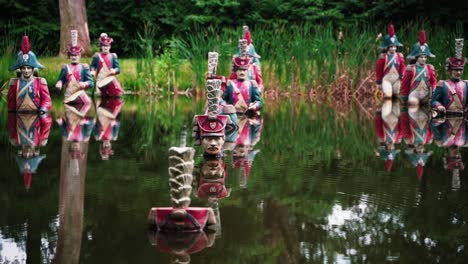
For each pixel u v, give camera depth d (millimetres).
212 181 6430
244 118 12695
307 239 4348
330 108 15000
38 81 12992
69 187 6039
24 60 12781
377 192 5863
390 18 25359
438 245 4184
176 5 26234
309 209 5164
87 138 9656
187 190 4629
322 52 18359
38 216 4941
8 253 4031
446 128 11055
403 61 16828
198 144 8977
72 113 13203
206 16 25406
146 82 19125
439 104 13164
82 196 5629
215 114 8125
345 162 7652
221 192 5883
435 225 4691
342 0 26234
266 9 25984
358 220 4879
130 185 6152
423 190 5957
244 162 7672
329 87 18203
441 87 13219
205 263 3834
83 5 22484
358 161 7723
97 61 17219
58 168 7051
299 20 25672
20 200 5488
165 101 16672
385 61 16875
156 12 25781
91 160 7652
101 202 5410
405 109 14539
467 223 4766
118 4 25719
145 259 3939
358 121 12281
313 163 7578
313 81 18359
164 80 19438
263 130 10914
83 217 4898
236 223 4773
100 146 8859
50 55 25047
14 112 12961
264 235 4457
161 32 26203
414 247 4141
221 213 5074
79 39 22406
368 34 19156
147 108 14734
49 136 9766
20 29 24250
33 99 12898
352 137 10047
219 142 8102
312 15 25656
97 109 14242
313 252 4047
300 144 9289
